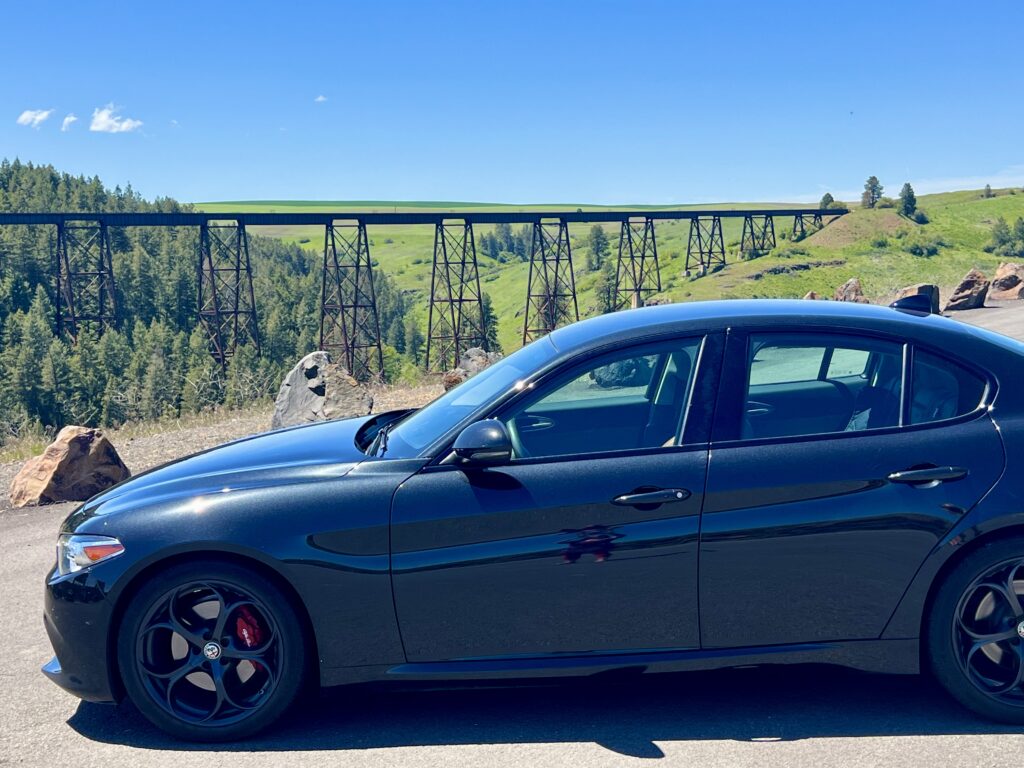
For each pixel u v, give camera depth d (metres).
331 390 12.23
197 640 3.38
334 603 3.32
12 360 94.00
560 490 3.30
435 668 3.35
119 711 3.72
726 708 3.49
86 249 87.25
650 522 3.27
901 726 3.30
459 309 72.81
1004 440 3.33
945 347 3.49
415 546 3.30
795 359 3.49
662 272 164.88
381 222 83.00
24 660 4.32
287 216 81.75
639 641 3.34
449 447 3.42
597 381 3.50
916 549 3.28
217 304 66.62
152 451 10.87
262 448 3.96
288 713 3.55
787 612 3.32
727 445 3.35
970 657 3.31
